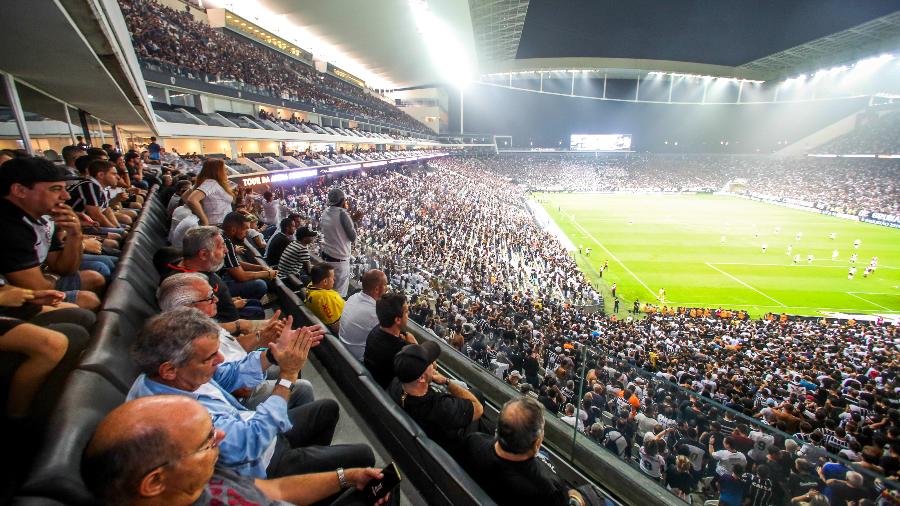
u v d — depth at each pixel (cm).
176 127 2205
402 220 3192
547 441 477
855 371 1398
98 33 595
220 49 3519
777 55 8206
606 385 437
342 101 5697
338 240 616
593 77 10119
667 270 3155
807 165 8469
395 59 6644
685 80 10100
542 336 1081
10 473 184
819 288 2788
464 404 320
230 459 215
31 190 281
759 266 3253
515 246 3294
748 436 353
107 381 218
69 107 1178
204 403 228
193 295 302
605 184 8681
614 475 410
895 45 6975
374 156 4988
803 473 323
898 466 738
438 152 8850
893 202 5619
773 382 1228
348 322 439
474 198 5359
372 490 241
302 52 6044
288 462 265
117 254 479
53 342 200
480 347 794
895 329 2044
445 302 1053
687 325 1995
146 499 143
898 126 7850
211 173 617
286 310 561
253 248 795
